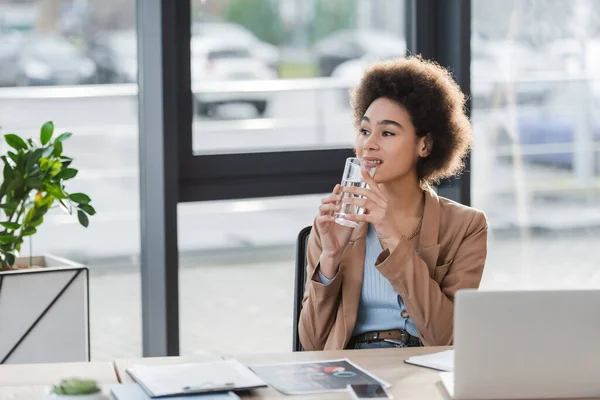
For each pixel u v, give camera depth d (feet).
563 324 6.33
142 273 12.12
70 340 10.48
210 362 7.18
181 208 12.16
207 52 11.99
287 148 12.53
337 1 12.58
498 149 13.60
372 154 8.69
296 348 9.13
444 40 12.88
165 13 11.39
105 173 11.87
